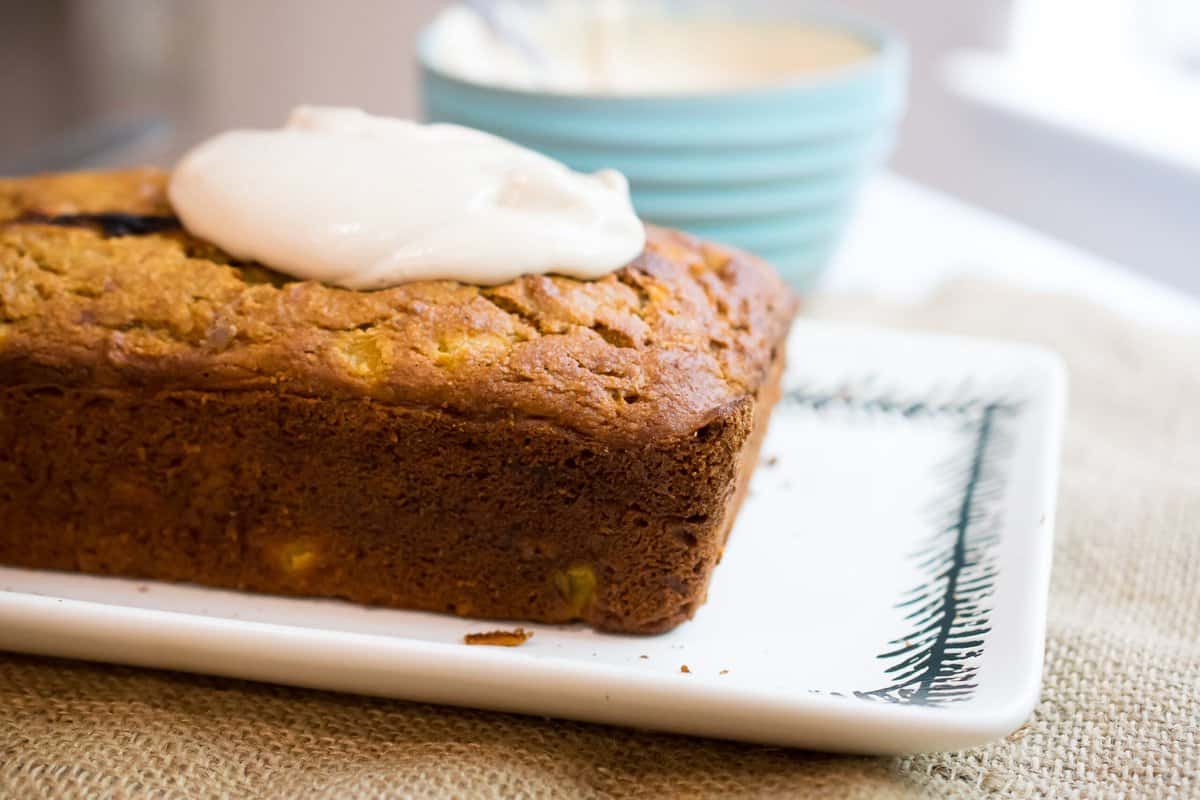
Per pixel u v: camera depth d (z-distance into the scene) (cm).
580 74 92
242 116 149
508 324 67
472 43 90
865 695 64
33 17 146
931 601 67
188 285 68
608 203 69
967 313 87
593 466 66
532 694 62
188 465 68
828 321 87
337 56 145
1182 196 101
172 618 63
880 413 77
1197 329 88
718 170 82
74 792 61
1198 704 65
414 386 66
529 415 66
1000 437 75
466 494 67
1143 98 109
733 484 66
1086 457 77
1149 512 73
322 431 67
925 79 122
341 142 69
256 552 68
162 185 73
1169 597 70
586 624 67
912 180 127
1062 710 65
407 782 61
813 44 91
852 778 61
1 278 68
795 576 69
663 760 63
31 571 69
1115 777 63
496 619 68
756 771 62
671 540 66
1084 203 110
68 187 73
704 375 66
